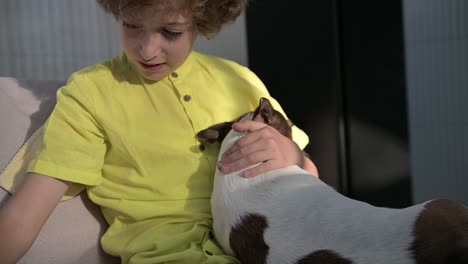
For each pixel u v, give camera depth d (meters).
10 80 1.71
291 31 2.69
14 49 2.94
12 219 1.36
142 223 1.46
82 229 1.56
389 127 2.64
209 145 1.55
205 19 1.47
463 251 1.00
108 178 1.52
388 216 1.14
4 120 1.62
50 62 3.00
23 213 1.37
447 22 3.30
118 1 1.37
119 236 1.49
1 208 1.47
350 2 2.61
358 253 1.12
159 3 1.32
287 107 2.72
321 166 2.68
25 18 2.95
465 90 3.33
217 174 1.47
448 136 3.31
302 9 2.66
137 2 1.32
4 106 1.64
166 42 1.41
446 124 3.31
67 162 1.43
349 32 2.62
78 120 1.46
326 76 2.64
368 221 1.15
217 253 1.41
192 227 1.44
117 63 1.58
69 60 3.03
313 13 2.64
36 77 2.98
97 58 3.08
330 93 2.64
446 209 1.12
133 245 1.42
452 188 3.33
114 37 3.09
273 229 1.29
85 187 1.56
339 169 2.67
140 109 1.52
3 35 2.92
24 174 1.54
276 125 1.59
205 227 1.45
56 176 1.41
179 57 1.45
